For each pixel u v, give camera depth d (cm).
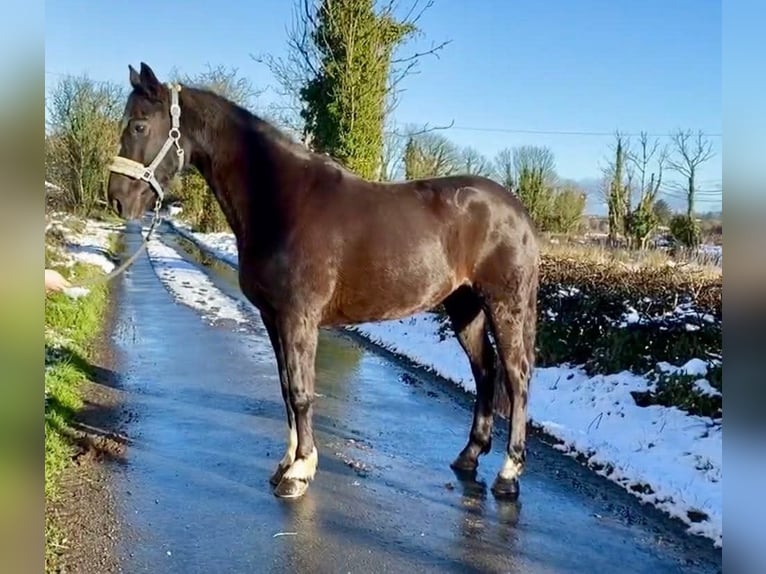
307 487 382
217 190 377
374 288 365
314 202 362
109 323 897
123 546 310
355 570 294
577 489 387
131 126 363
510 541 323
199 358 718
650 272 711
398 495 377
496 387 409
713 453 402
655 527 339
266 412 528
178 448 444
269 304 368
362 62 1191
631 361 572
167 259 1792
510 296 381
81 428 473
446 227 373
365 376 665
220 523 337
